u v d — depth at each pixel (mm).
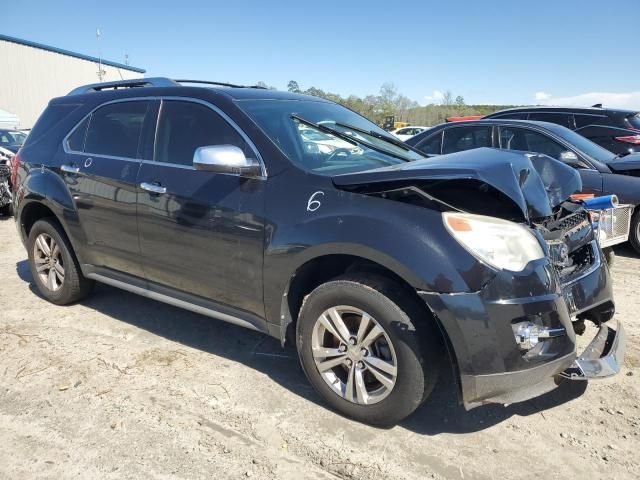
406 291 2703
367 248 2668
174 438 2812
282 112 3602
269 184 3107
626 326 4223
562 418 2998
